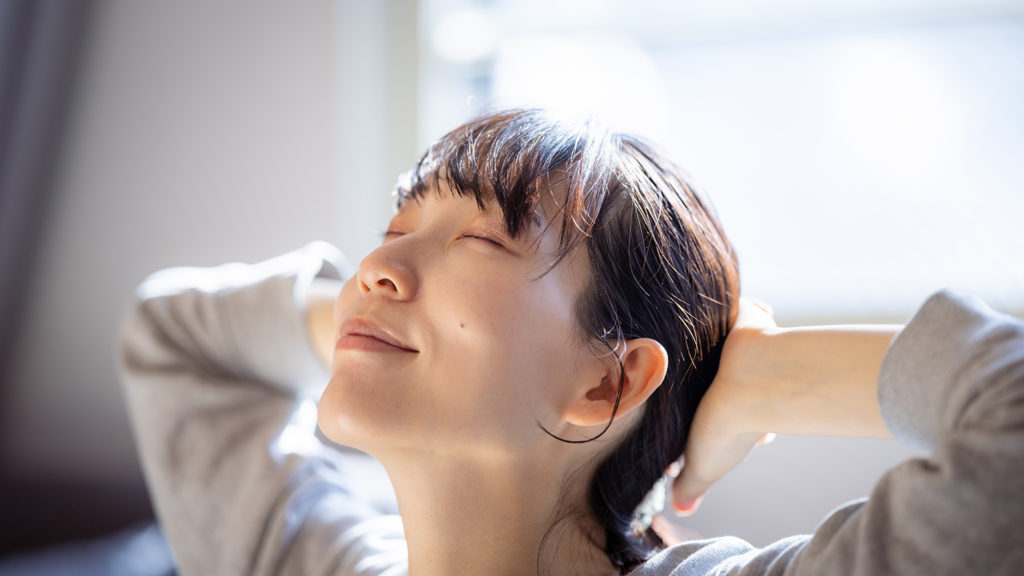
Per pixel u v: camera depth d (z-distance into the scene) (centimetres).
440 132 165
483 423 71
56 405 177
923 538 56
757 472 128
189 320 109
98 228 173
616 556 82
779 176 151
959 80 147
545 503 78
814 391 74
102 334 174
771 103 155
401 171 163
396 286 72
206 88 167
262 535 97
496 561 77
